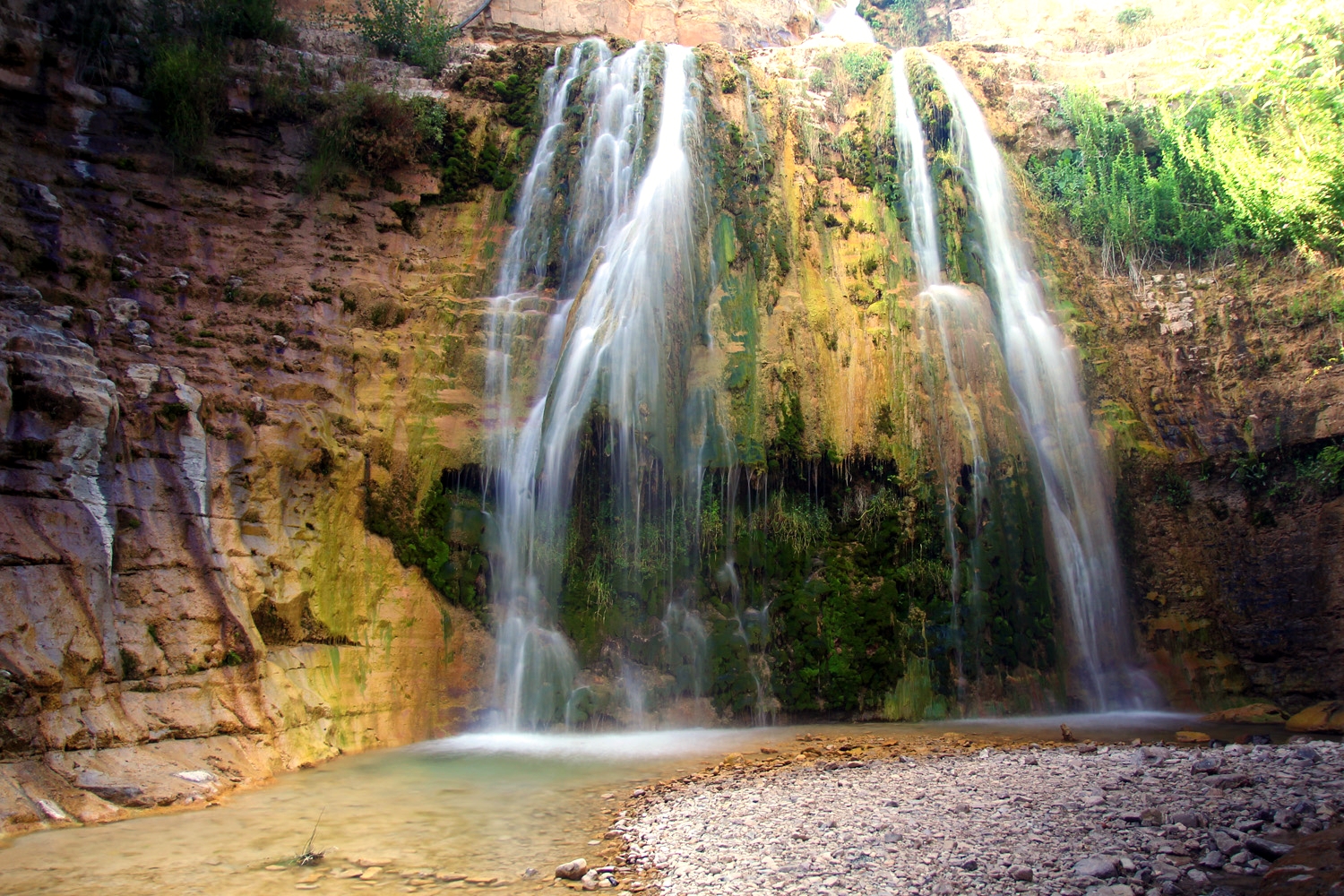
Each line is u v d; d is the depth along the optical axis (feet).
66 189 44.52
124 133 47.62
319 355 45.21
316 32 59.11
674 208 52.80
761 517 48.73
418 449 46.14
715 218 55.01
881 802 26.58
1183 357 59.93
